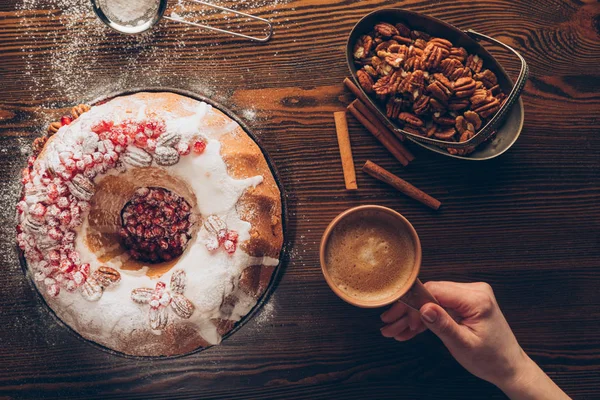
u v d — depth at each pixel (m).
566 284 0.64
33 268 0.57
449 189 0.64
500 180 0.64
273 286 0.63
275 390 0.64
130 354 0.59
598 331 0.64
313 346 0.64
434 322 0.55
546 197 0.64
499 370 0.59
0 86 0.63
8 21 0.62
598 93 0.64
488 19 0.63
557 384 0.65
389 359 0.65
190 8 0.63
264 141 0.63
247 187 0.57
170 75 0.63
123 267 0.59
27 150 0.63
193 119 0.57
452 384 0.65
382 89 0.60
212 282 0.56
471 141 0.56
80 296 0.56
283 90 0.63
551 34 0.64
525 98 0.64
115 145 0.55
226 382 0.64
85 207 0.56
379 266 0.57
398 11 0.59
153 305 0.56
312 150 0.64
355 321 0.64
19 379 0.63
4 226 0.62
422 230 0.64
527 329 0.64
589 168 0.64
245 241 0.57
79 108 0.60
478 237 0.64
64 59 0.63
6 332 0.63
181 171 0.57
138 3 0.58
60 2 0.62
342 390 0.65
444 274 0.64
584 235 0.64
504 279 0.64
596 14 0.64
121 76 0.63
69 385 0.64
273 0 0.63
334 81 0.63
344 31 0.63
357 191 0.64
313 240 0.64
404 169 0.64
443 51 0.59
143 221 0.61
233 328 0.60
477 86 0.59
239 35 0.62
